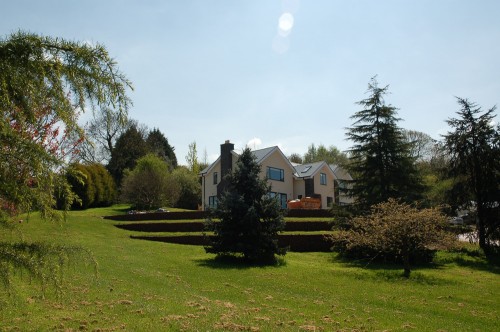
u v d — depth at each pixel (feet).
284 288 47.42
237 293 43.50
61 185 11.80
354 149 94.22
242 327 29.60
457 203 89.92
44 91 11.19
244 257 66.59
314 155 262.47
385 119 92.38
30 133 11.46
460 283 55.93
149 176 141.59
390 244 62.34
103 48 11.55
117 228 91.81
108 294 37.24
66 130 11.90
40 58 10.99
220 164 149.69
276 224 66.59
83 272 45.68
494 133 88.48
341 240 75.36
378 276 58.65
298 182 152.87
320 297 43.93
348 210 89.97
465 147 89.35
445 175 92.68
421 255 75.51
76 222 89.51
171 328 28.25
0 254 11.30
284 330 29.58
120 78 11.77
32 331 26.09
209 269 56.39
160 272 52.13
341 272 59.72
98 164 150.51
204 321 30.50
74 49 11.21
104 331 26.96
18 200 11.09
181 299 37.83
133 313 31.58
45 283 11.93
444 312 39.93
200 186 177.17
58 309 31.53
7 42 10.75
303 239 88.84
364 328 32.24
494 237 86.58
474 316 38.83
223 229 65.41
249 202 66.85
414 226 61.36
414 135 180.75
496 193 85.92
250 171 67.72
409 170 91.15
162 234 86.84
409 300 44.65
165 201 145.48
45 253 11.85
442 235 62.49
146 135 210.38
